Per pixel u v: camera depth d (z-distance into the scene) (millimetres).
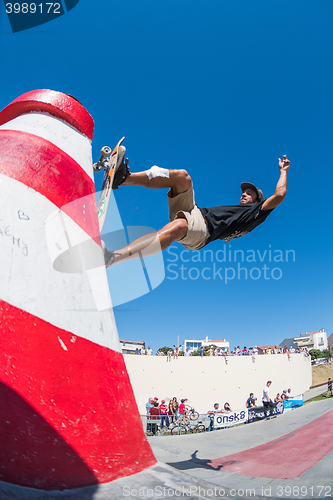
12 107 1849
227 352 24234
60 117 1813
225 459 1219
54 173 1451
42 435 914
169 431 7035
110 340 1288
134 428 1143
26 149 1443
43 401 976
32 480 816
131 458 1038
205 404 20375
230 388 21141
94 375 1135
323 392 21828
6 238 1142
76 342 1145
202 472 1050
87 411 1048
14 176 1304
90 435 1005
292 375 23641
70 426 984
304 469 943
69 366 1085
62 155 1557
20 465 829
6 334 1004
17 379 961
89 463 937
